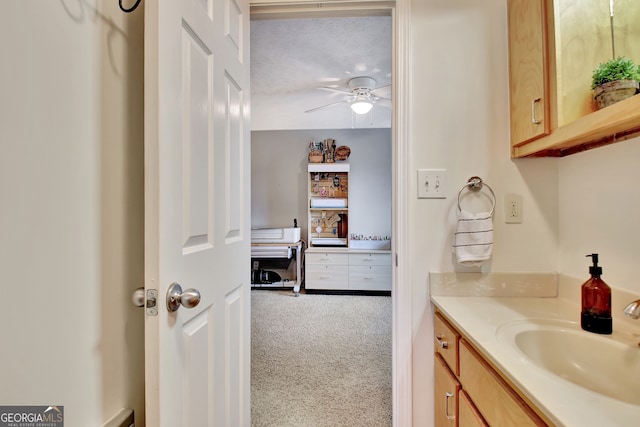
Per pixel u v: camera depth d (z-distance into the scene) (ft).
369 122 13.67
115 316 2.43
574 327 3.12
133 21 2.64
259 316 10.93
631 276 3.15
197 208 2.84
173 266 2.43
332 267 13.83
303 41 7.31
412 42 4.37
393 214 4.61
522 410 2.16
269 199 15.56
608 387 2.69
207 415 3.02
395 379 4.45
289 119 13.14
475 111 4.33
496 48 4.31
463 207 4.33
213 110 3.18
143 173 2.74
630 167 3.16
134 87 2.64
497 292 4.24
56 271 1.96
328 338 8.98
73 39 2.07
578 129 2.93
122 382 2.49
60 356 1.98
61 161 1.99
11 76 1.69
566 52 3.21
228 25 3.59
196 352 2.81
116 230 2.44
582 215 3.80
